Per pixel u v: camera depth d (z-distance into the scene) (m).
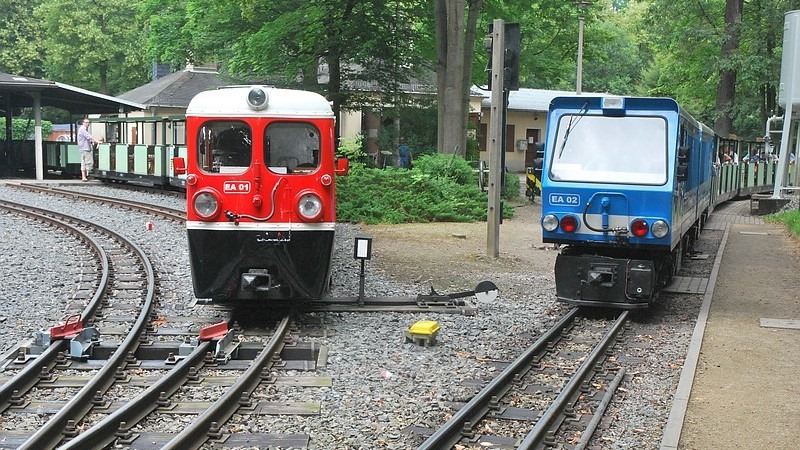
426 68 35.69
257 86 11.06
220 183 10.62
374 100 33.97
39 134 35.22
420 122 34.62
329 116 10.82
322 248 10.76
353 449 6.52
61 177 38.56
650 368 9.15
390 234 20.41
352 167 25.55
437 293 12.55
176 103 45.16
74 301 11.87
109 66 60.53
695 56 44.69
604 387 8.34
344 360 9.12
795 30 25.95
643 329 11.16
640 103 12.08
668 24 42.38
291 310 11.09
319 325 10.75
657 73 67.44
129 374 8.47
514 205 28.52
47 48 59.66
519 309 12.12
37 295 12.20
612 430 7.08
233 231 10.61
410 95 34.97
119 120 33.34
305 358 9.41
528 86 63.41
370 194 23.80
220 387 8.04
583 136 12.20
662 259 12.46
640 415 7.51
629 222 11.73
